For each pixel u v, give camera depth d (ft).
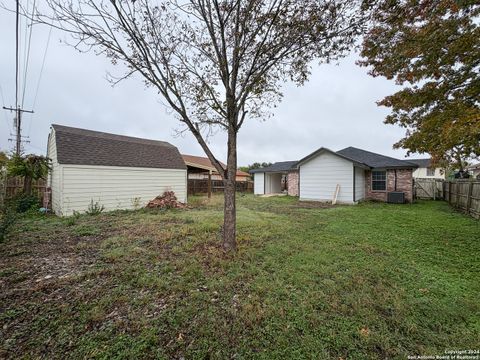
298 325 6.70
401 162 43.14
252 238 15.69
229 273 10.08
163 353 5.62
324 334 6.36
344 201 40.86
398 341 6.17
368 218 24.45
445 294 8.64
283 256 12.37
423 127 15.97
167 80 12.19
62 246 13.99
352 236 16.80
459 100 14.82
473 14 11.91
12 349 5.68
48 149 35.09
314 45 11.75
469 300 8.18
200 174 73.46
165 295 8.30
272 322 6.81
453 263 11.87
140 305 7.64
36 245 14.17
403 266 11.34
